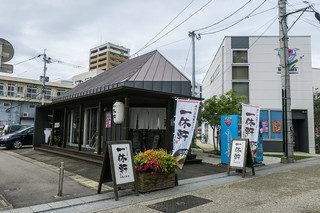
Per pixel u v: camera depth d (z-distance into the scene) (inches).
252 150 355.9
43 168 353.7
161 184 239.9
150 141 437.7
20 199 206.1
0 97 1269.7
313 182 276.2
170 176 248.1
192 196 217.5
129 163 221.3
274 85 688.4
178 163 259.0
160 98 372.2
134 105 426.6
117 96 355.6
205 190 239.6
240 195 221.0
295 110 682.8
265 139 661.3
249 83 692.7
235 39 712.4
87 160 380.8
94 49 3321.9
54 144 585.0
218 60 845.2
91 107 505.0
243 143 318.7
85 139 520.7
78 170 336.5
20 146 631.2
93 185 257.4
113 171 208.7
